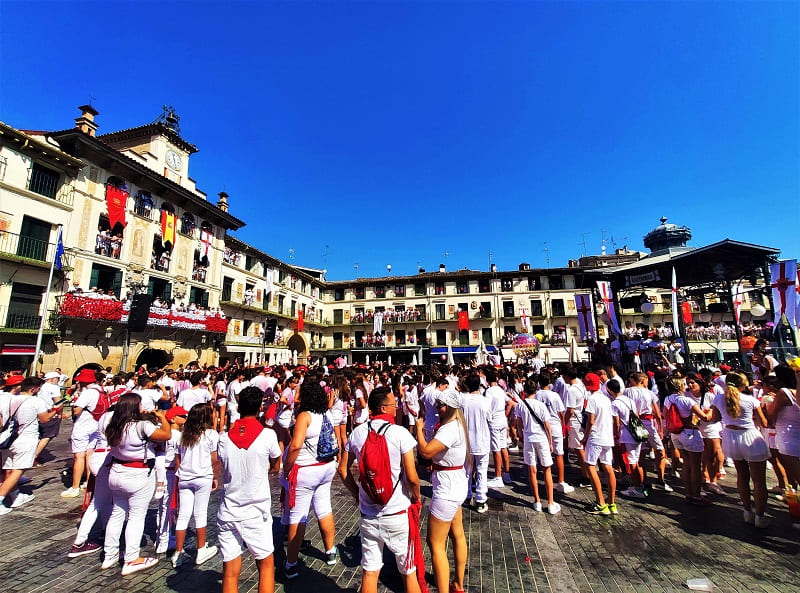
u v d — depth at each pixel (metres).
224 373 13.01
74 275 18.14
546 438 5.76
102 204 19.75
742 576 3.82
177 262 24.08
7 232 15.77
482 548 4.56
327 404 4.29
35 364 14.57
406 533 3.10
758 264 14.75
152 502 6.36
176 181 25.80
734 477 7.27
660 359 14.51
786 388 5.10
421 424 3.71
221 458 3.33
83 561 4.29
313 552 4.50
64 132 18.05
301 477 4.02
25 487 6.85
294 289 39.09
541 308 39.25
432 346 40.25
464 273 41.16
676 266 15.64
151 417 4.26
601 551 4.42
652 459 8.70
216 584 3.86
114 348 19.23
